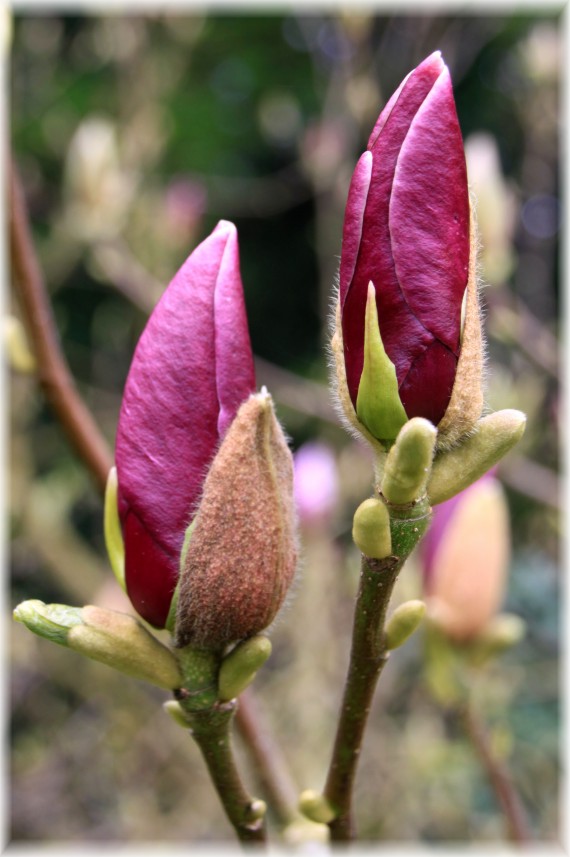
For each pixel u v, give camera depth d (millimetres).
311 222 1764
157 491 299
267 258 1834
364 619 300
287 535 298
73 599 1085
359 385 290
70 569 976
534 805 821
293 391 802
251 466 292
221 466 292
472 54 1171
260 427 291
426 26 958
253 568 294
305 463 675
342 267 292
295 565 303
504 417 293
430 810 911
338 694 861
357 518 289
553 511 805
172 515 298
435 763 871
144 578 300
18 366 425
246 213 1576
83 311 1562
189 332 298
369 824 892
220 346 298
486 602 459
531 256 1161
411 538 292
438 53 289
